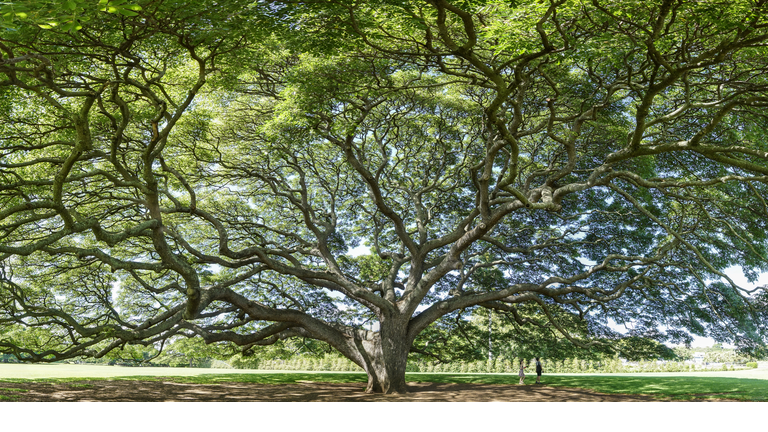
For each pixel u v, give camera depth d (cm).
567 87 1986
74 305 2291
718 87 1451
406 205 2727
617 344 2567
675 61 1286
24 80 1362
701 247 2462
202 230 2705
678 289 2266
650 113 2067
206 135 2098
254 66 1775
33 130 1736
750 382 2516
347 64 1688
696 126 1959
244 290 2814
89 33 1117
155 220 1354
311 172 2569
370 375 2155
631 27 1210
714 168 2283
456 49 1020
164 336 1875
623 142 2162
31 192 1817
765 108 1706
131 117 1769
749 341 2341
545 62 1348
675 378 2762
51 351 1566
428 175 2508
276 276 2817
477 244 2914
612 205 2586
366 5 1119
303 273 1994
